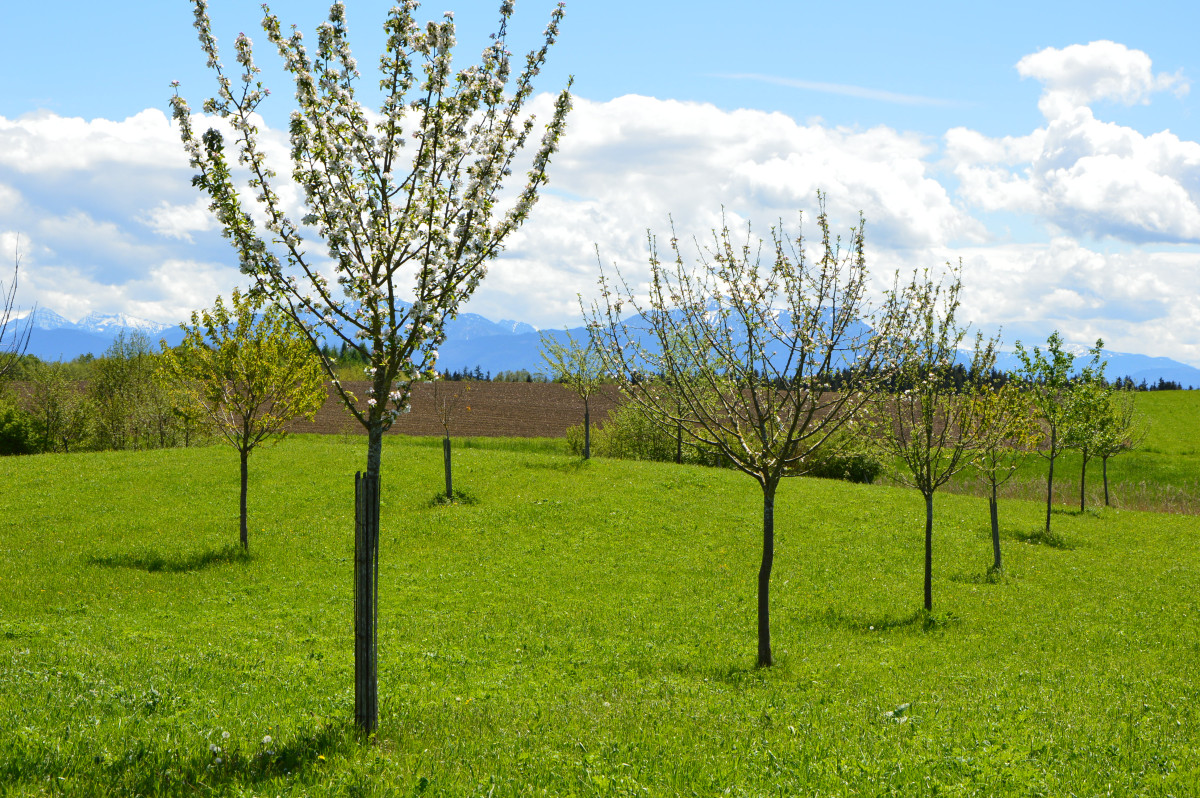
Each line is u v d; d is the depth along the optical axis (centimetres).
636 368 1673
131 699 1093
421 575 2567
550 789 799
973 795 804
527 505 3519
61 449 6431
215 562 2644
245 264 996
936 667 1675
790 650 1848
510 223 1077
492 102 1087
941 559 2986
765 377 1675
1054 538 3422
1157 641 1912
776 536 3244
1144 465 6775
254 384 2775
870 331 1659
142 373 7138
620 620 2116
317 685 1328
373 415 1002
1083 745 1009
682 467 4547
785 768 889
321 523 3188
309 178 1011
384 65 1045
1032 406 2902
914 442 2327
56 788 732
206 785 765
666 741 1016
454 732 1036
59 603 2102
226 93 1040
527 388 11275
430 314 978
